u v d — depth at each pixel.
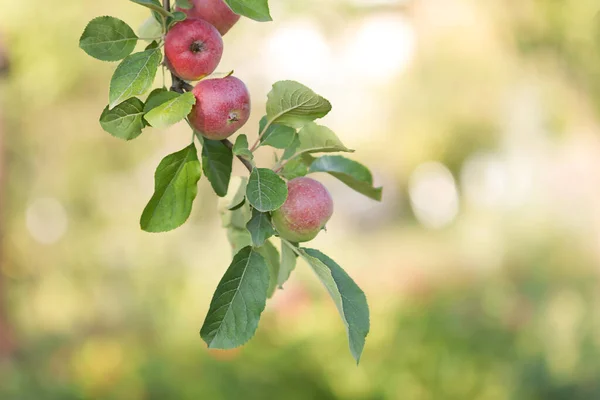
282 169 1.28
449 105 11.53
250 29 11.09
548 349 5.99
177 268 9.87
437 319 5.81
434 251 12.71
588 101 8.55
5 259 8.71
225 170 1.33
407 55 12.21
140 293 8.93
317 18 12.40
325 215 1.24
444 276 9.14
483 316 6.62
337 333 5.22
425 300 6.67
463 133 12.51
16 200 9.11
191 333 6.16
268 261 1.40
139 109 1.14
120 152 9.90
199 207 10.28
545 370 5.69
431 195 20.58
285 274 1.29
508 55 9.63
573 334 6.18
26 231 9.32
